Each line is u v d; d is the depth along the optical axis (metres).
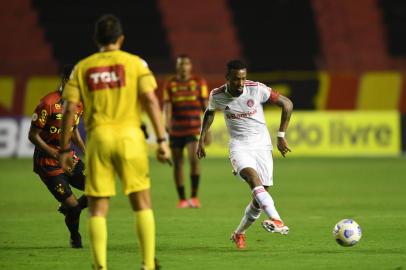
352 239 30.94
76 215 32.97
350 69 119.50
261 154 33.03
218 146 98.69
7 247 33.75
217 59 118.12
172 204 53.25
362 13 129.12
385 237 36.09
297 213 46.81
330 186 64.62
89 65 24.31
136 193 24.19
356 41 126.75
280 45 127.06
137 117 24.33
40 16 128.75
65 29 128.00
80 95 24.50
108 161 23.95
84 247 33.72
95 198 24.25
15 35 126.56
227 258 30.38
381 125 97.12
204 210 49.19
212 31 128.50
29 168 83.38
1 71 114.81
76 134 32.91
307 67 119.25
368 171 78.31
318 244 34.12
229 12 130.38
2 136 98.38
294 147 98.12
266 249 32.81
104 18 24.73
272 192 60.31
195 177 51.53
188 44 127.00
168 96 52.88
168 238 36.44
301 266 28.33
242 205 52.25
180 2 131.38
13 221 43.44
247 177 31.92
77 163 33.28
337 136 97.31
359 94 104.44
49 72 115.38
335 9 129.25
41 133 32.50
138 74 24.16
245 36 128.12
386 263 28.81
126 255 31.38
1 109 106.69
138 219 24.25
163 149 23.92
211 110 33.94
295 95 103.88
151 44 127.19
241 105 33.09
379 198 55.66
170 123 52.09
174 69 111.62
